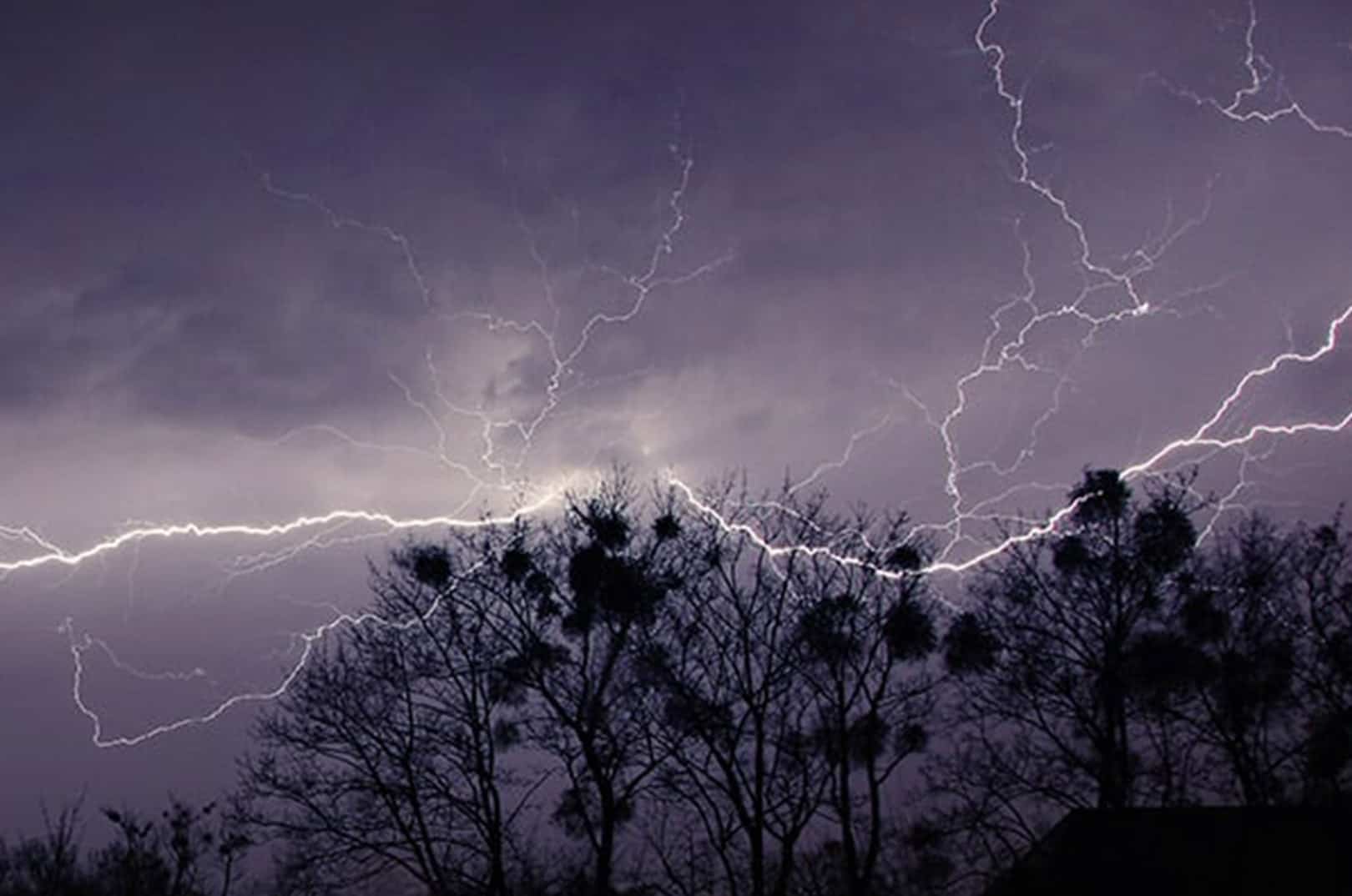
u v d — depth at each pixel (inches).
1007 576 1048.2
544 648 1010.1
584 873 953.5
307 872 978.7
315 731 1023.6
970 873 934.4
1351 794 844.6
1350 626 920.9
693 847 936.9
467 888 951.6
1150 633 976.3
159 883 1050.7
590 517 1025.5
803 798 918.4
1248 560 972.6
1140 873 779.4
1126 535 1031.6
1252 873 762.8
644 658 981.8
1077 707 983.6
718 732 941.2
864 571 1009.5
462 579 1053.2
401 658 1038.4
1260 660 931.3
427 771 998.4
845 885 931.3
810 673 967.6
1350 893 737.0
